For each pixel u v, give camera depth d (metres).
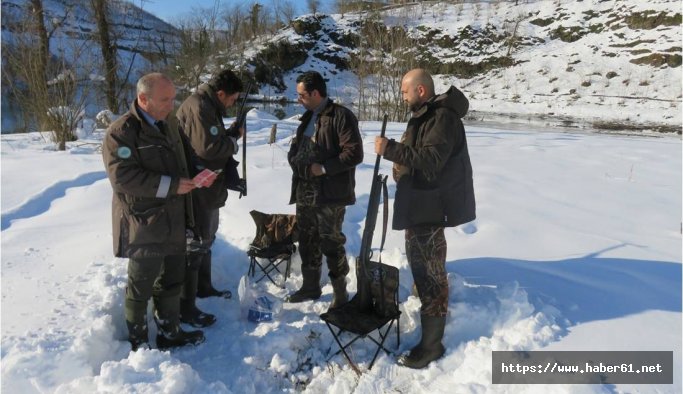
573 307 3.29
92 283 3.59
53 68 11.12
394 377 2.98
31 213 5.49
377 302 3.13
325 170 3.42
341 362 3.13
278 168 7.11
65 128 10.16
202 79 22.34
